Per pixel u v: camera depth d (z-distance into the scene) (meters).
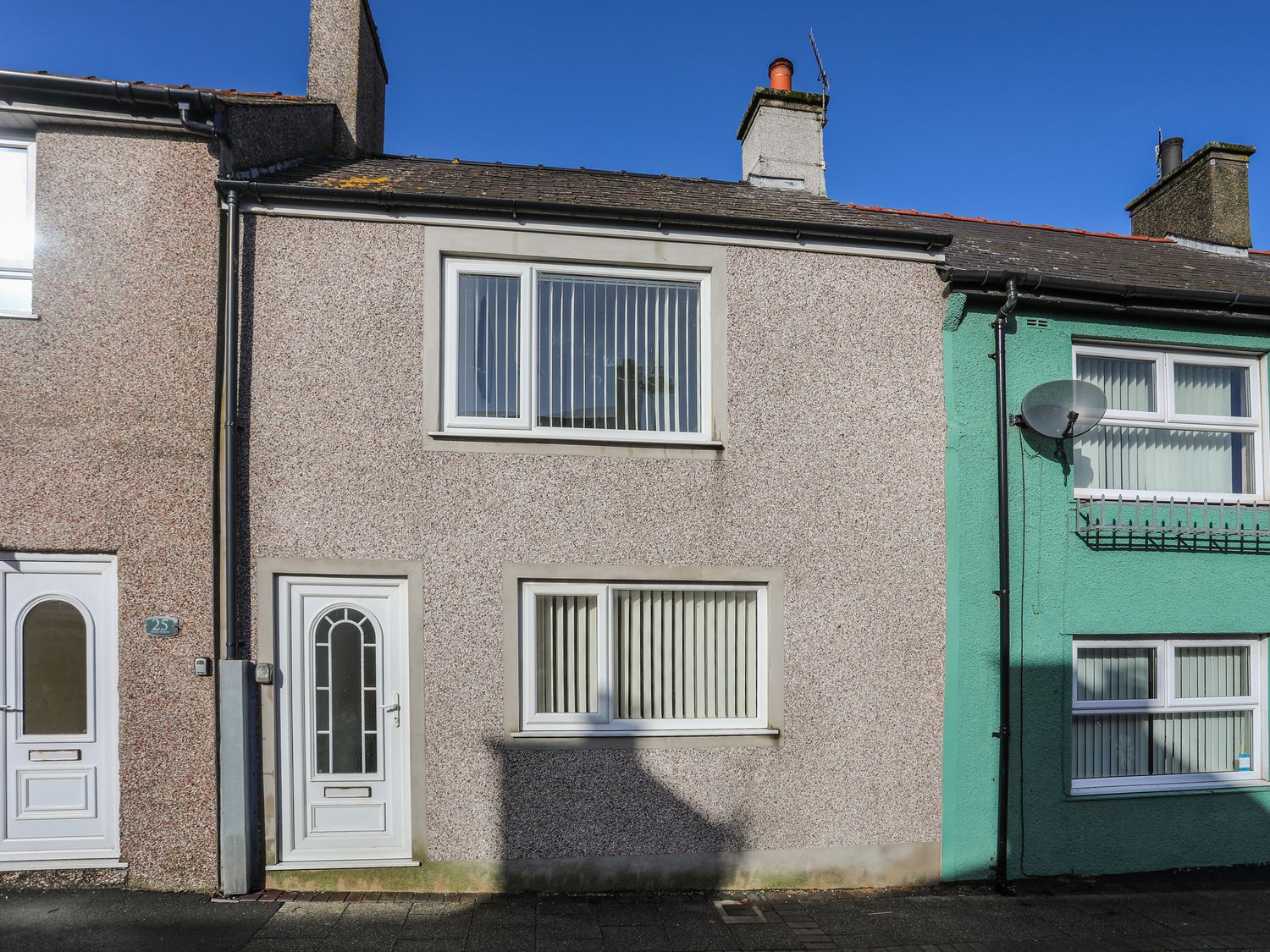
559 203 5.27
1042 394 5.73
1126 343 6.20
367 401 5.16
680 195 7.03
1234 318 6.13
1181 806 5.88
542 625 5.39
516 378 5.48
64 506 4.83
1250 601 6.10
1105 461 6.24
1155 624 5.94
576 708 5.38
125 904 4.63
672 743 5.27
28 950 4.04
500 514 5.23
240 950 4.11
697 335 5.71
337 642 5.11
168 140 5.06
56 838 4.83
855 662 5.51
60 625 4.89
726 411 5.50
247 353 5.07
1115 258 7.63
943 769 5.55
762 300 5.62
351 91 7.46
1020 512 5.82
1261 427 6.39
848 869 5.40
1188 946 4.57
